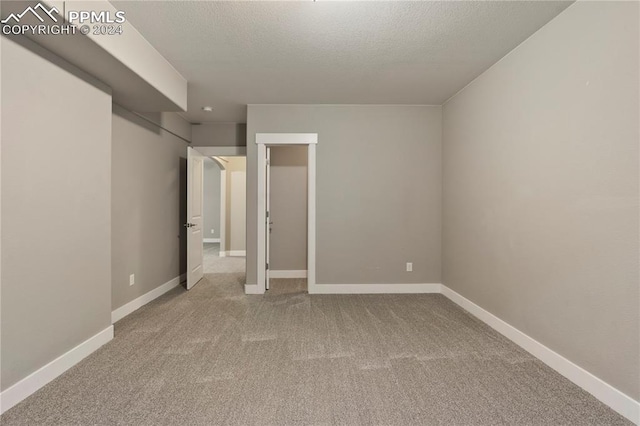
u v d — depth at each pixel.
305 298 3.67
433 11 1.98
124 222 3.11
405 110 3.86
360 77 3.01
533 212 2.25
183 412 1.63
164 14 2.01
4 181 1.64
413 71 2.88
